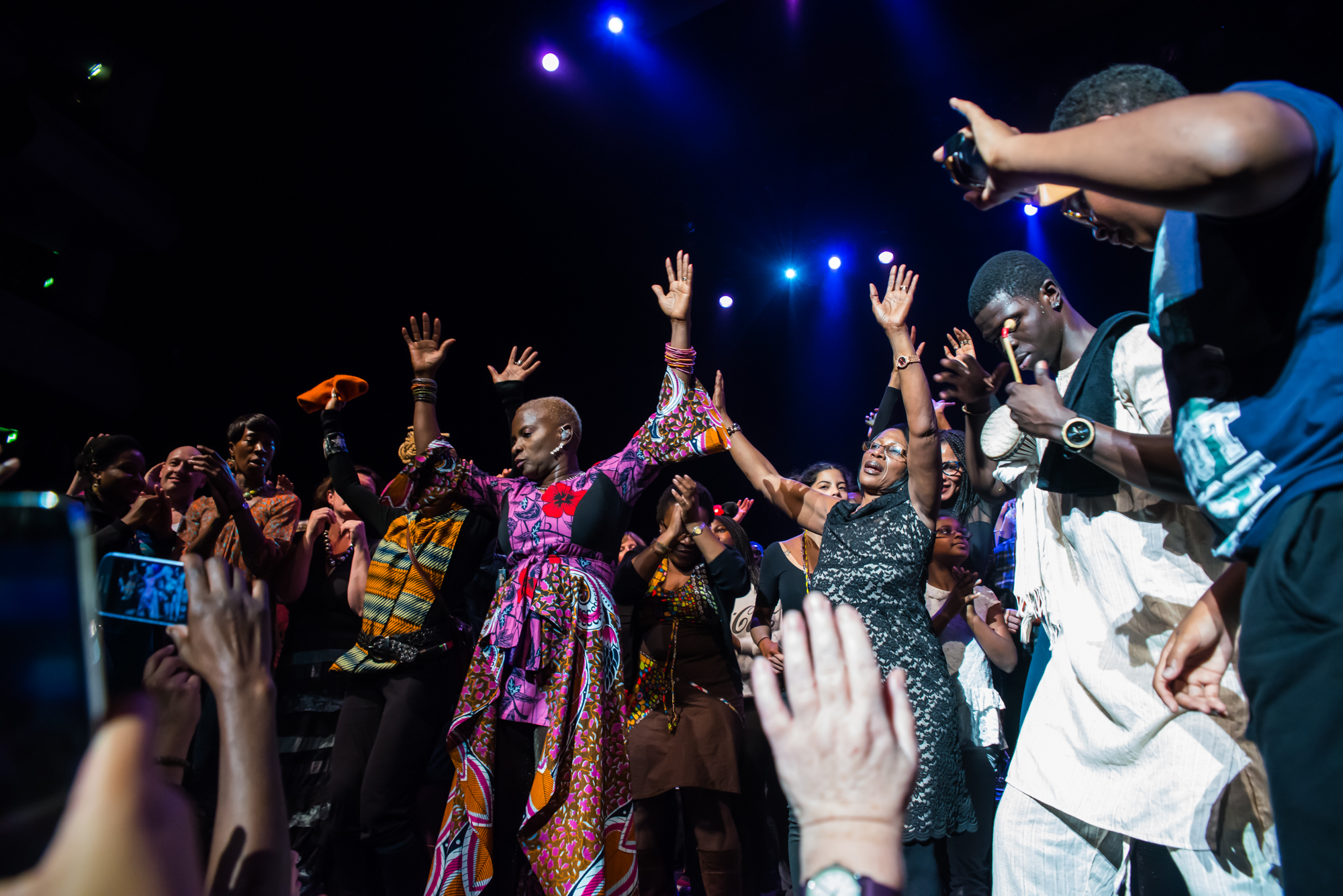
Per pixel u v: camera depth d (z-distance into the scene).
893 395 3.36
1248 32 7.17
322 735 3.42
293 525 3.40
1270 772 0.88
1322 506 0.87
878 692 0.62
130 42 8.98
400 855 2.80
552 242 11.00
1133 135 0.85
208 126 9.57
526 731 2.45
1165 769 1.48
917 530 2.46
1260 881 1.39
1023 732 1.70
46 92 8.42
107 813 0.37
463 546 3.04
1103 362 1.62
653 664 3.14
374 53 8.86
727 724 3.07
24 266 8.97
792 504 3.02
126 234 9.42
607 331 11.78
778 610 3.63
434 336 3.23
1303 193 0.87
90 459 3.46
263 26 8.70
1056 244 9.15
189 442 9.74
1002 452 1.81
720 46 9.64
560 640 2.42
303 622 3.53
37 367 8.66
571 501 2.59
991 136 0.93
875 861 0.58
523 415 2.77
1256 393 0.96
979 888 2.81
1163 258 1.06
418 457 2.88
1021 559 1.78
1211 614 1.19
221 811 0.71
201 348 9.84
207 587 0.76
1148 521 1.53
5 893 0.36
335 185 9.83
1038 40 8.68
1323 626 0.84
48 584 0.39
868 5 9.03
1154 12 7.73
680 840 4.15
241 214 9.97
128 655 3.00
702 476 11.45
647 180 10.80
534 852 2.25
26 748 0.37
